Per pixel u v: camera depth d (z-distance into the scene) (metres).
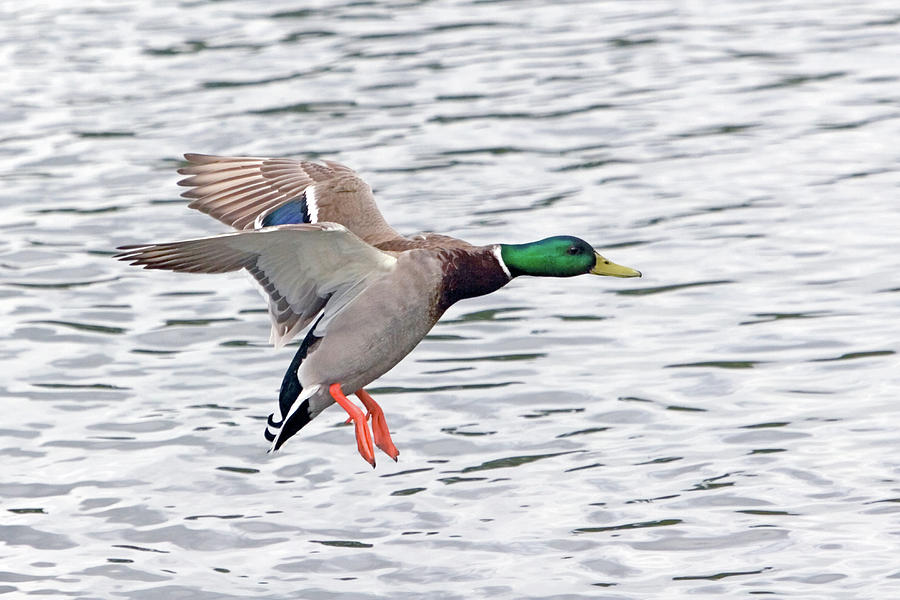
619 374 13.30
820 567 10.01
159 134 20.69
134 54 24.70
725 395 12.76
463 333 14.48
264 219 9.22
